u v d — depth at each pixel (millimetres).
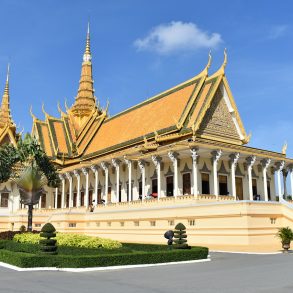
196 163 36406
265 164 41844
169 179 42438
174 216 34469
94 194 54156
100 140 60906
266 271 16484
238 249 27453
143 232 37375
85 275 15898
